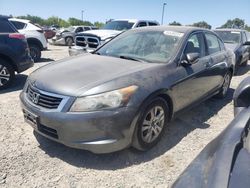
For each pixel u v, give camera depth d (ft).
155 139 11.55
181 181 5.08
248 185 4.41
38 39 34.32
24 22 34.01
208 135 13.35
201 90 14.88
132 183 9.46
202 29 15.99
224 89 19.17
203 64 14.64
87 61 12.42
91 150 9.68
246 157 5.10
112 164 10.44
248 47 33.78
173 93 11.93
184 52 13.24
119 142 9.86
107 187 9.22
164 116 11.80
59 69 11.50
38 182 9.32
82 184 9.32
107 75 10.53
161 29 14.89
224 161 5.03
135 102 9.93
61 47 61.11
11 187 9.02
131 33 15.39
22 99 11.24
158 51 13.25
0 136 12.21
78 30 72.64
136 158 10.90
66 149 11.30
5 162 10.28
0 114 14.73
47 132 10.19
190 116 15.75
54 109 9.77
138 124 10.29
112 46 14.82
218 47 17.88
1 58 19.11
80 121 9.36
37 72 11.90
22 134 12.50
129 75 10.56
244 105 8.47
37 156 10.77
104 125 9.49
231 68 19.17
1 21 19.35
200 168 5.29
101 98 9.50
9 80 19.75
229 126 6.66
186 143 12.37
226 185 4.45
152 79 10.93
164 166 10.51
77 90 9.70
